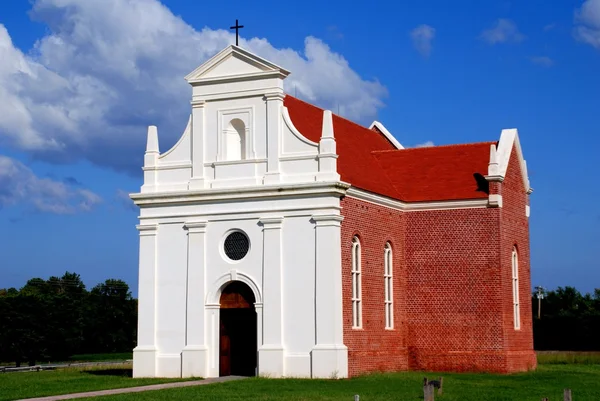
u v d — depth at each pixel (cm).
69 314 9850
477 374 4738
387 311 4859
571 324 8862
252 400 3303
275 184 4403
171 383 4125
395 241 4978
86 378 4531
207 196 4541
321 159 4369
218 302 4519
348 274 4409
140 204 4691
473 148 5362
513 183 5253
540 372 4972
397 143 6041
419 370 4956
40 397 3512
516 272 5225
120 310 12319
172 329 4569
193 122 4669
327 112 4400
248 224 4462
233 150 4622
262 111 4525
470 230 4966
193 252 4562
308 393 3559
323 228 4306
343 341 4306
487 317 4881
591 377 4553
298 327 4300
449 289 4969
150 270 4644
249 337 4541
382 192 4847
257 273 4412
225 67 4612
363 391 3653
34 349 9388
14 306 9444
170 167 4694
